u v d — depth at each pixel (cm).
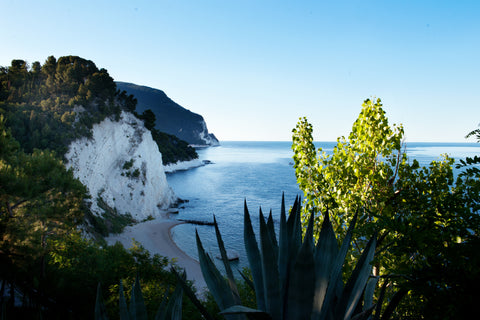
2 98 6153
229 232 5103
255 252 279
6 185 1116
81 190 1591
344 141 651
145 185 6338
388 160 583
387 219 279
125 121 6769
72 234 1522
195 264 3681
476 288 211
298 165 661
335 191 614
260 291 271
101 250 1459
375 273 478
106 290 1100
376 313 238
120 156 6184
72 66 7300
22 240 1164
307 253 203
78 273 1290
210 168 16850
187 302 831
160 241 4425
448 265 232
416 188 542
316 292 238
